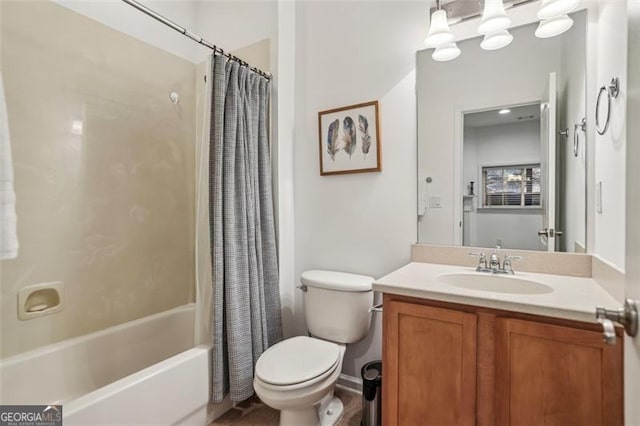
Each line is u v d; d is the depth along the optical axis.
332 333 1.75
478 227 1.64
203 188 1.71
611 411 0.95
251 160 1.83
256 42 2.15
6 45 1.51
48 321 1.64
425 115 1.75
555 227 1.48
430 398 1.21
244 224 1.74
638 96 0.58
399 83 1.81
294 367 1.42
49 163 1.65
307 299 1.85
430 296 1.20
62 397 1.64
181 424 1.49
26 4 1.57
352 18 1.94
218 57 1.68
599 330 0.97
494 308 1.10
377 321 1.84
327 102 2.04
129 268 2.01
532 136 1.53
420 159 1.76
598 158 1.31
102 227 1.88
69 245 1.73
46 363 1.59
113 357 1.85
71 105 1.74
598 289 1.19
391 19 1.83
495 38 1.50
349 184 1.97
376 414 1.52
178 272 2.30
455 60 1.68
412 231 1.78
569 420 1.00
